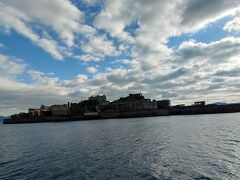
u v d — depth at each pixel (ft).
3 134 399.24
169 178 82.64
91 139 222.89
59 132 362.33
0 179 92.58
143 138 205.16
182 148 140.26
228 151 125.39
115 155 128.88
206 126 314.55
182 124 379.96
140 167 98.68
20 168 109.70
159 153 127.75
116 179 84.58
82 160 119.34
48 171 100.17
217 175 83.76
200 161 104.42
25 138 288.30
